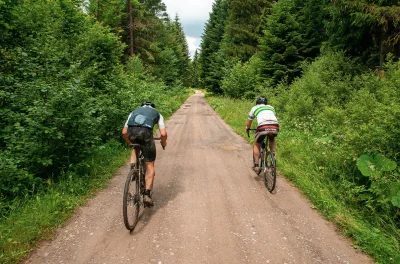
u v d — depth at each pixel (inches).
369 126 195.9
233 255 122.4
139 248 127.4
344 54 481.4
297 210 168.7
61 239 133.6
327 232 143.2
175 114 732.7
